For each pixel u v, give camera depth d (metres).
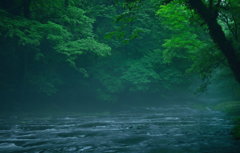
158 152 8.09
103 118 20.53
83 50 27.69
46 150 8.53
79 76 33.81
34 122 17.55
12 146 9.23
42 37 23.88
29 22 23.14
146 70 31.66
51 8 26.19
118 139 10.64
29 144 9.59
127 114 24.70
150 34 33.97
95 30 33.56
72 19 26.19
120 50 34.69
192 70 19.97
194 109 29.67
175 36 19.78
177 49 21.39
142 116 22.08
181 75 31.83
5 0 25.86
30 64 29.89
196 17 10.51
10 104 27.38
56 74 30.97
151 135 11.59
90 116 22.58
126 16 8.66
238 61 8.13
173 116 21.53
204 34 20.61
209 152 7.97
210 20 8.23
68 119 19.81
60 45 25.20
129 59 34.09
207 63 18.58
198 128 13.54
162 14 17.83
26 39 21.64
